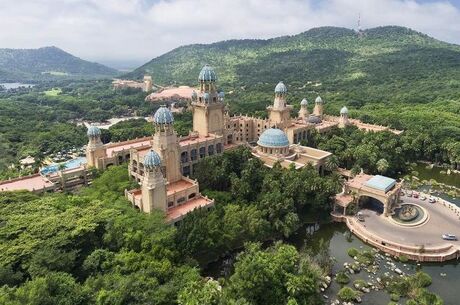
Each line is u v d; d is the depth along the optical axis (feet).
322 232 469.57
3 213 369.50
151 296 274.36
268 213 434.30
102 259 321.32
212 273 376.07
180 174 493.36
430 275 378.53
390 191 495.82
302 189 472.44
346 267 386.52
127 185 452.35
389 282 360.89
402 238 431.43
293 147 652.07
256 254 323.78
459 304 331.98
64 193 465.06
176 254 342.85
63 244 321.93
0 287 274.16
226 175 492.54
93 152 531.91
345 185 518.78
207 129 603.26
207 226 372.38
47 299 253.44
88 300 266.16
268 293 297.12
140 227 361.71
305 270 325.62
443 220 476.95
